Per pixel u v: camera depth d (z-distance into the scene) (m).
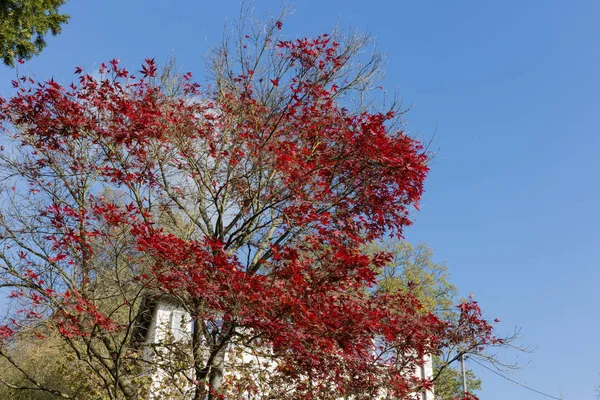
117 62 9.38
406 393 10.48
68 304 8.35
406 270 24.31
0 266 8.62
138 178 9.52
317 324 7.65
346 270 8.25
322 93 9.97
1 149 9.71
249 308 7.82
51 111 9.49
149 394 11.34
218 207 9.90
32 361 12.66
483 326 12.06
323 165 9.18
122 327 9.54
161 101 9.88
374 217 9.66
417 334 10.90
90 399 10.98
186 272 7.77
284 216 9.03
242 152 9.54
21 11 12.51
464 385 19.02
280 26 10.71
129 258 8.80
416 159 8.98
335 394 9.83
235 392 10.27
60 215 9.15
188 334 11.20
